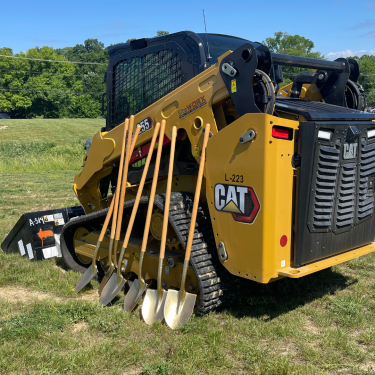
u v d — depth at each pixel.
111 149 4.84
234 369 3.03
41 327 3.63
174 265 4.01
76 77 88.31
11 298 4.47
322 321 3.69
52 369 3.04
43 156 23.67
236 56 3.45
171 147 3.87
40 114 86.25
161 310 3.75
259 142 3.24
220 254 3.66
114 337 3.53
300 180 3.41
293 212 3.47
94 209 5.55
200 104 3.79
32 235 5.64
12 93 81.00
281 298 4.20
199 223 3.91
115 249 4.25
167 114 4.12
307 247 3.52
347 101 4.51
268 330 3.54
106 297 4.23
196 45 4.05
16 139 41.44
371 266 5.13
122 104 4.97
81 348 3.31
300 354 3.21
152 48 4.50
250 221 3.37
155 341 3.38
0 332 3.55
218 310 3.95
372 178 3.97
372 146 3.85
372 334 3.42
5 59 82.25
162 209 3.96
